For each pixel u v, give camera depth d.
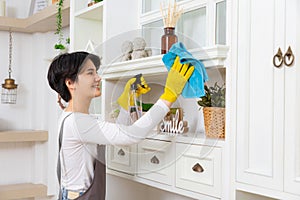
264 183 1.38
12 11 3.47
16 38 3.48
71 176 1.61
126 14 2.08
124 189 2.15
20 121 3.50
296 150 1.28
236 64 1.49
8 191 3.20
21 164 3.50
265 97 1.39
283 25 1.33
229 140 1.51
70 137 1.56
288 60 1.31
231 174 1.50
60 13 2.58
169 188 1.73
